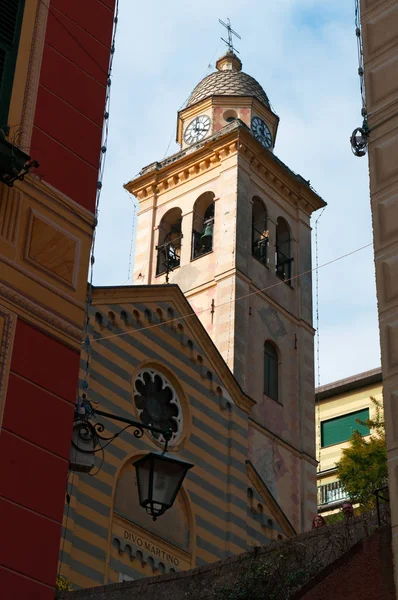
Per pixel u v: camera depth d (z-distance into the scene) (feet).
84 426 59.82
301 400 149.59
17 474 52.16
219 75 181.47
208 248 158.71
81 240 60.44
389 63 63.10
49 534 52.26
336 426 186.91
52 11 64.49
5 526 50.70
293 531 122.11
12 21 61.62
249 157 163.12
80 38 65.72
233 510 114.11
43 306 56.75
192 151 166.30
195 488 111.86
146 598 77.82
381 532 57.52
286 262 161.99
